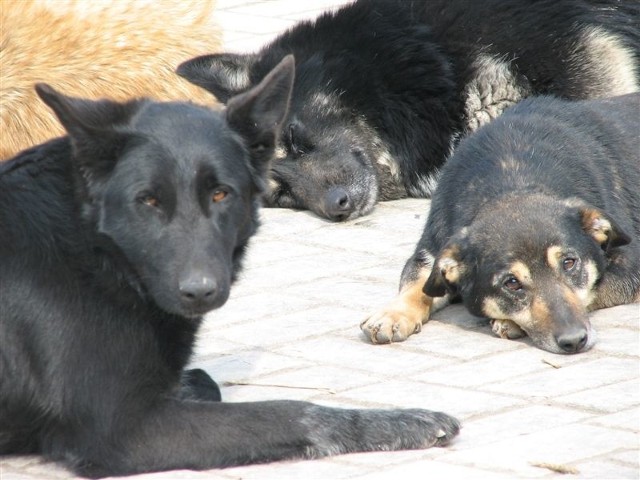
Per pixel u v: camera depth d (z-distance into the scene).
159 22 16.77
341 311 12.01
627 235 11.02
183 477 7.88
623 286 11.52
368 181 16.34
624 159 12.51
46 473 8.25
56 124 15.28
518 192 11.46
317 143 16.45
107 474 8.06
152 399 8.14
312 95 16.55
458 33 16.95
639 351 10.38
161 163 8.03
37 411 8.25
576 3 16.89
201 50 17.47
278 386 9.88
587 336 10.36
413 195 17.23
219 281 7.95
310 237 15.08
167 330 8.32
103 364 8.09
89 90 15.81
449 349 10.72
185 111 8.52
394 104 16.83
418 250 12.41
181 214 8.02
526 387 9.56
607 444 8.18
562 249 10.70
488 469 7.79
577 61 16.58
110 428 8.03
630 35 16.98
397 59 16.83
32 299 8.23
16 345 8.24
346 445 8.22
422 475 7.72
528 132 12.37
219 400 9.38
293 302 12.35
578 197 11.52
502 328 10.91
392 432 8.29
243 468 8.04
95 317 8.16
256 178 8.70
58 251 8.31
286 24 24.33
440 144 16.89
